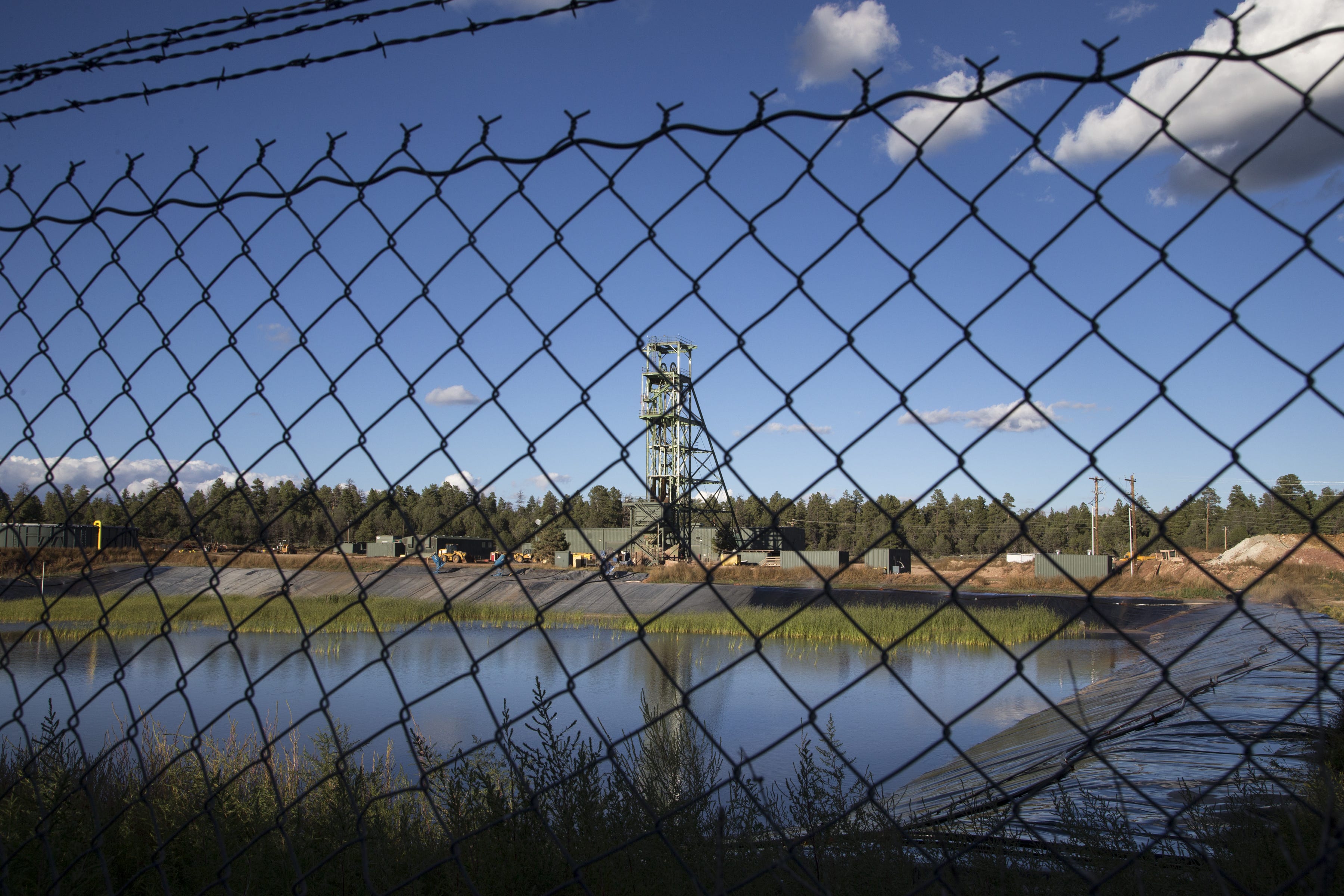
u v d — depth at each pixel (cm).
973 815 323
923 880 311
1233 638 1483
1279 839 168
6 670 269
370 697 1477
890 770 1097
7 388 264
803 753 387
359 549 5347
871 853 322
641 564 5125
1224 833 360
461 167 209
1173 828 156
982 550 6112
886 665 159
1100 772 643
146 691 1633
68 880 302
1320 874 149
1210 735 734
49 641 2575
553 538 6831
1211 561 4909
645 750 353
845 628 2873
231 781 235
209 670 1984
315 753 537
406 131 216
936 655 2464
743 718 1402
